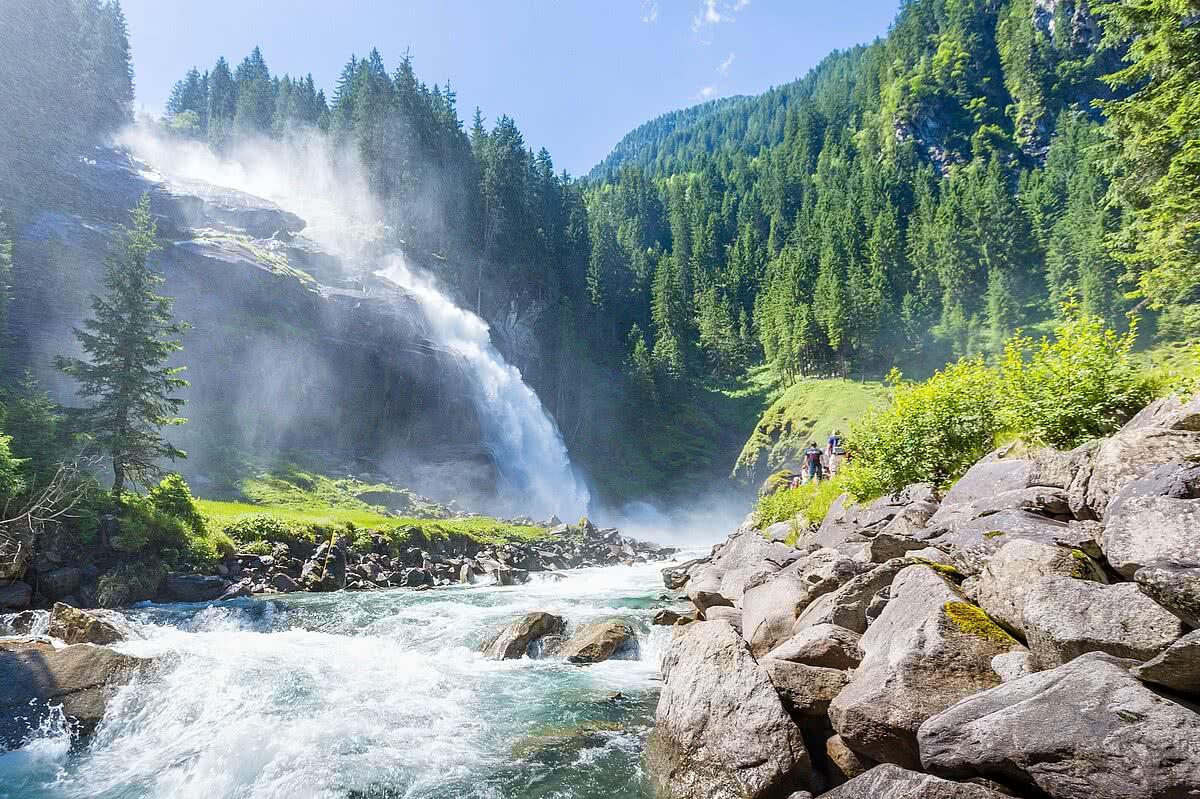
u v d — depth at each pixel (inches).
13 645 413.4
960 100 7185.0
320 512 1397.6
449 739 324.8
